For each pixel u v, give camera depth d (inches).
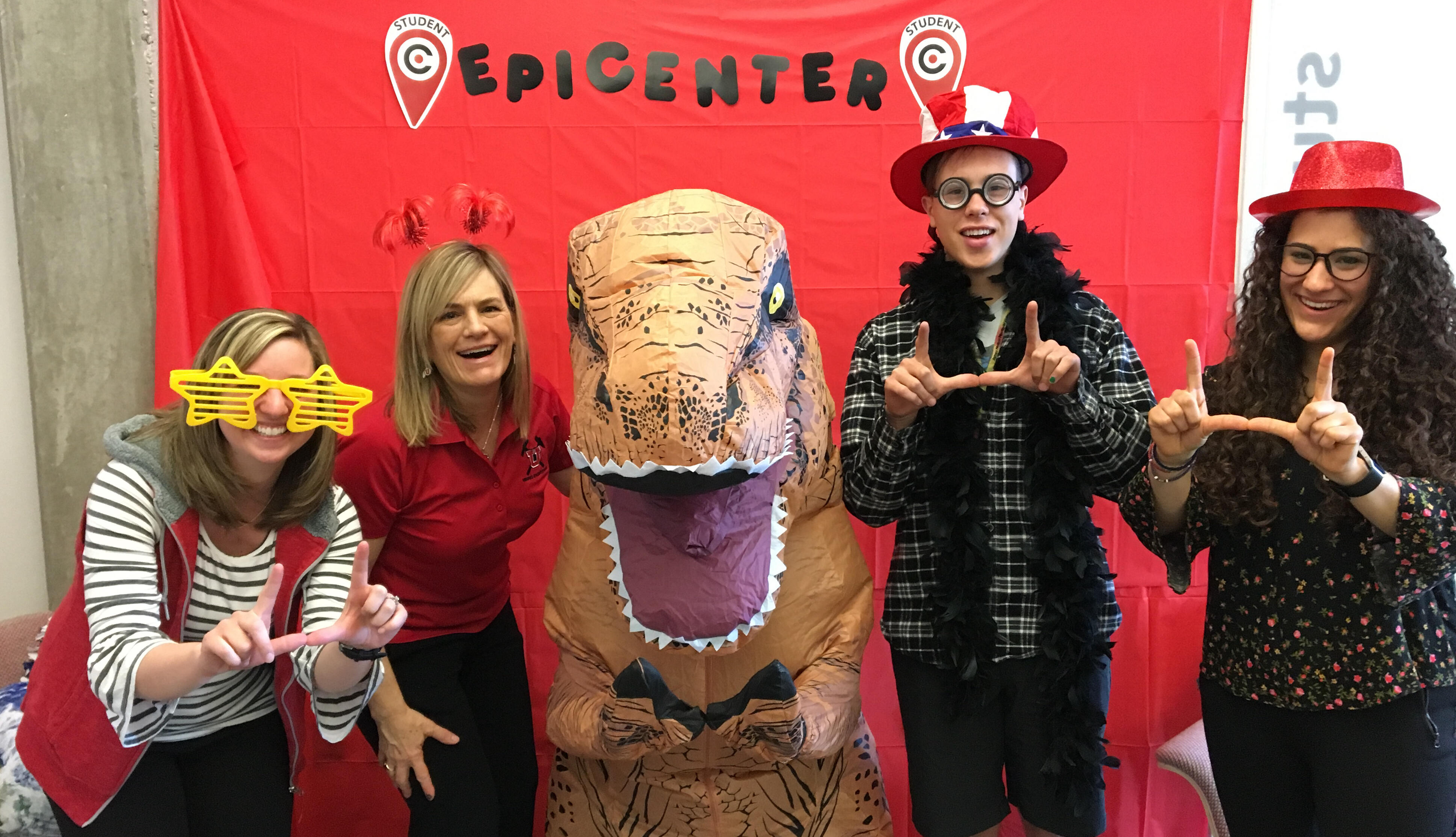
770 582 51.5
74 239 82.6
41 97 81.4
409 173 83.5
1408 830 49.0
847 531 59.8
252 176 83.4
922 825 61.3
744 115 83.3
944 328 60.6
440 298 57.9
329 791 87.1
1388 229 50.3
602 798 60.3
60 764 47.5
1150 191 83.4
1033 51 82.4
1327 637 50.6
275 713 55.7
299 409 45.4
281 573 39.9
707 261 48.5
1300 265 52.3
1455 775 49.8
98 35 80.7
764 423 47.1
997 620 59.6
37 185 82.0
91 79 81.0
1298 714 52.2
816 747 53.8
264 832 53.7
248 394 44.1
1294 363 54.8
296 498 49.0
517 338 61.7
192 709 50.1
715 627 49.2
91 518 45.0
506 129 83.2
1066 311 59.2
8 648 74.8
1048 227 84.0
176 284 81.4
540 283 84.4
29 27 80.7
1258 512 51.3
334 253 84.0
